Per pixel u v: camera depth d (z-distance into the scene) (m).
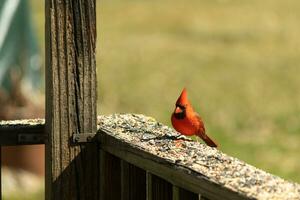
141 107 20.75
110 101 21.16
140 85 23.44
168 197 4.30
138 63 27.22
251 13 37.06
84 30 4.79
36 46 14.67
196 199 3.98
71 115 4.83
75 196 4.89
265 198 3.43
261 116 19.72
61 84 4.79
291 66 26.89
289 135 18.11
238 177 3.77
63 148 4.84
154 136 4.74
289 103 21.25
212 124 18.91
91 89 4.84
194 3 40.31
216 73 25.75
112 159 4.88
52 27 4.75
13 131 4.91
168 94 22.38
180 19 36.28
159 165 4.20
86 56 4.81
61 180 4.86
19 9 14.43
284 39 31.75
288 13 36.91
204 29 33.94
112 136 4.74
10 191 13.23
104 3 41.16
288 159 16.22
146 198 4.65
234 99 21.75
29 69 14.37
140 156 4.42
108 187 4.87
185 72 25.84
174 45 30.89
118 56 28.44
